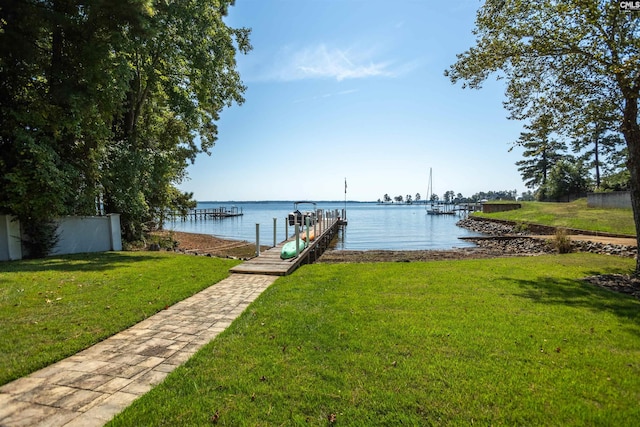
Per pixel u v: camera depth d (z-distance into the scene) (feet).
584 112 28.81
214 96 58.03
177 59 48.21
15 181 32.24
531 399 9.79
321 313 17.83
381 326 15.67
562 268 32.27
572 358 12.45
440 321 16.37
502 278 27.04
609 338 14.35
